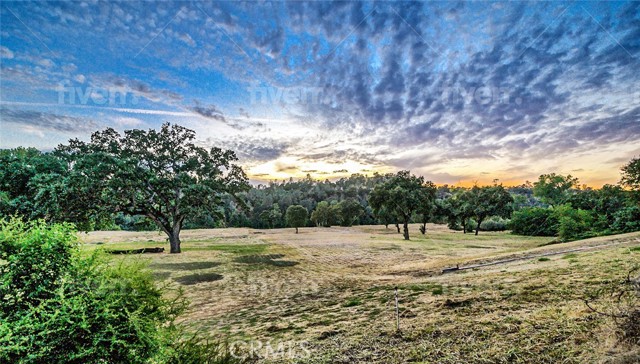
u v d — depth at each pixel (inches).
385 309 353.4
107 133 1365.7
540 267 463.2
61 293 121.8
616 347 156.4
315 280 741.9
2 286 120.4
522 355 175.2
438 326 253.6
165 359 146.3
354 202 4247.0
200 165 1465.3
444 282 472.4
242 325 374.9
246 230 3528.5
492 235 2613.2
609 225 1509.6
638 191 1403.8
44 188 1055.0
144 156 1402.6
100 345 127.2
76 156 1307.8
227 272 884.6
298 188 7519.7
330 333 286.5
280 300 538.0
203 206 1433.3
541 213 2518.5
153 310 148.6
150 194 1375.5
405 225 2166.6
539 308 256.7
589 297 259.9
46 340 119.6
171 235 1414.9
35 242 126.9
